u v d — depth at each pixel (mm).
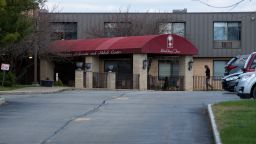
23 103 21156
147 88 41531
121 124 14586
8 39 23719
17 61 44344
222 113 14734
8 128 14023
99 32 50969
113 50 41031
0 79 36500
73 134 12977
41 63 46312
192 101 20922
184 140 11922
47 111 17984
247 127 11961
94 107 19094
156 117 15977
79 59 46188
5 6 22688
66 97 24141
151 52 39969
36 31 38781
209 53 51219
